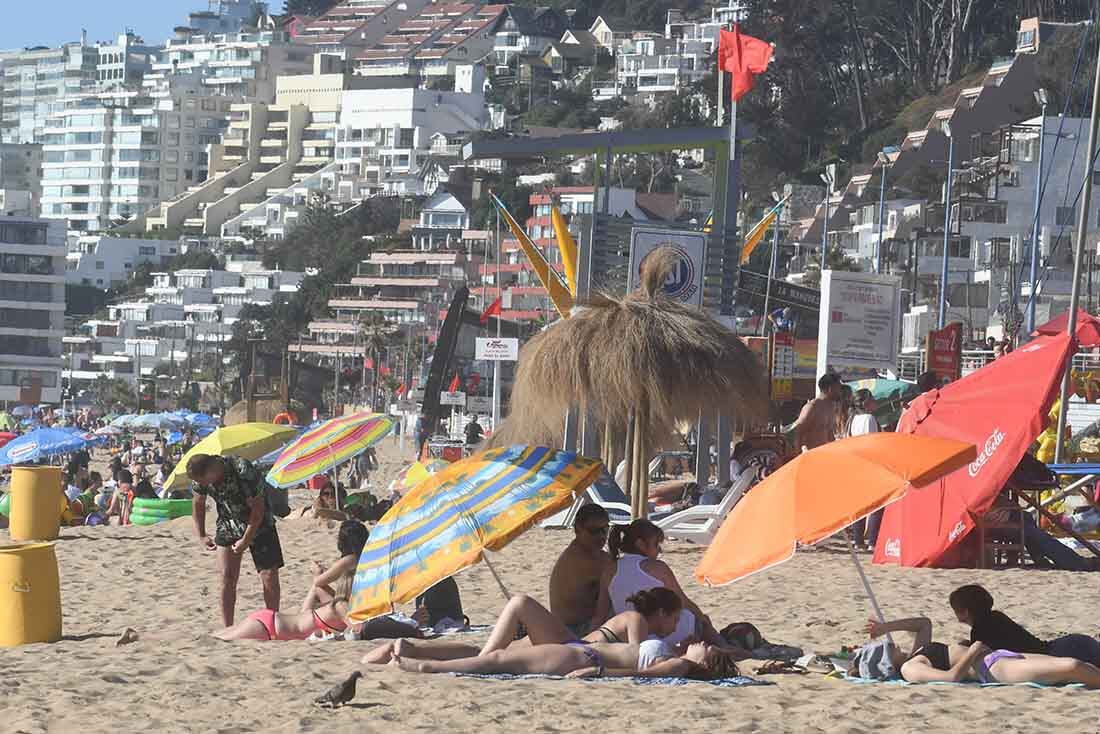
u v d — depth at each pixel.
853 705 13.69
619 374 26.53
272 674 15.23
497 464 15.99
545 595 22.95
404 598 15.12
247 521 19.31
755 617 20.47
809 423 28.42
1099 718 13.05
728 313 33.62
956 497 25.05
